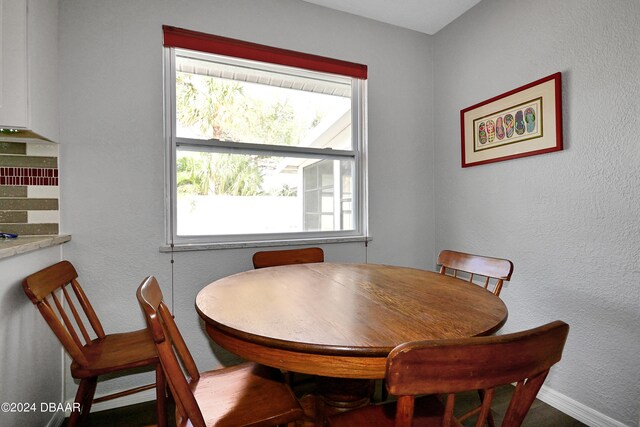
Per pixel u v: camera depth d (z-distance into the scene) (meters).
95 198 1.69
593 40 1.53
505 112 1.97
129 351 1.36
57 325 1.16
